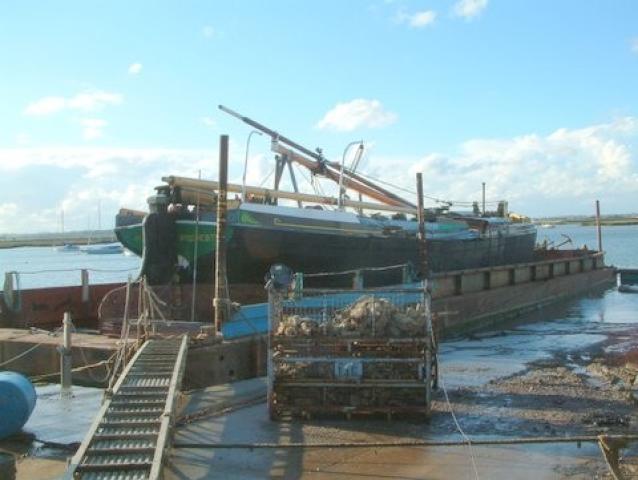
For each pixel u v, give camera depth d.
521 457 8.87
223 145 13.95
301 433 10.02
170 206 18.30
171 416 8.51
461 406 11.61
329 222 20.06
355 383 10.65
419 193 19.84
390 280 22.09
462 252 26.70
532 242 34.78
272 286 11.09
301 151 24.53
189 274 18.41
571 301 34.34
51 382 13.98
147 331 12.98
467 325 24.22
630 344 19.45
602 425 10.39
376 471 8.41
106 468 7.16
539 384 13.47
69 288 20.88
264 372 14.08
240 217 18.09
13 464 7.88
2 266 75.75
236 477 8.23
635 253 87.12
